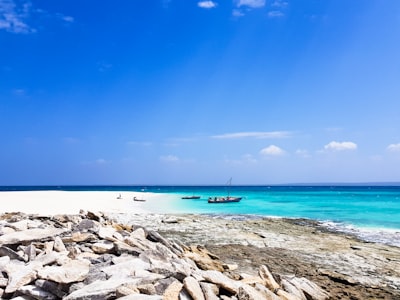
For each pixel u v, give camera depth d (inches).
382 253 657.0
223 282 312.7
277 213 1521.9
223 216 1315.2
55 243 397.4
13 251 361.4
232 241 737.0
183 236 785.6
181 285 286.8
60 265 328.5
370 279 486.3
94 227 506.6
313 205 2066.9
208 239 754.2
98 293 254.4
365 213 1547.7
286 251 655.1
